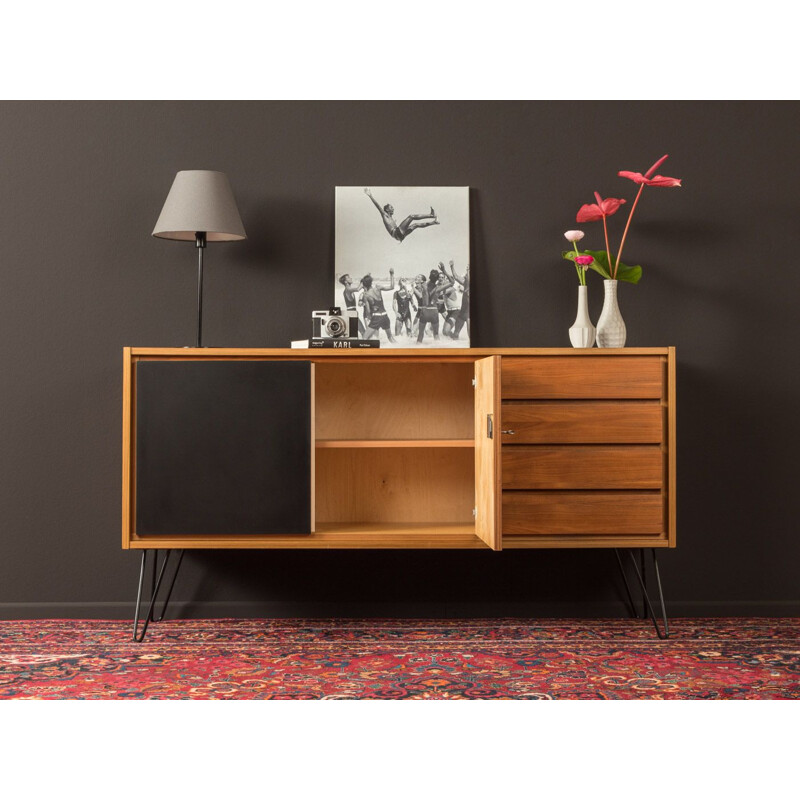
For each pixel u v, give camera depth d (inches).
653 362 120.6
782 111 136.5
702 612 136.1
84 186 134.8
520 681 106.3
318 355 120.2
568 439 119.9
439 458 136.9
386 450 136.6
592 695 101.4
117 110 135.3
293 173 135.9
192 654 117.0
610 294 127.8
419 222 135.7
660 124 136.6
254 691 102.7
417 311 135.0
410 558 136.3
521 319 136.2
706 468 136.7
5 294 134.3
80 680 106.7
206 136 135.8
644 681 106.3
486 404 113.8
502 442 119.4
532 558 136.5
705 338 136.5
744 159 136.6
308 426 120.0
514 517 119.9
